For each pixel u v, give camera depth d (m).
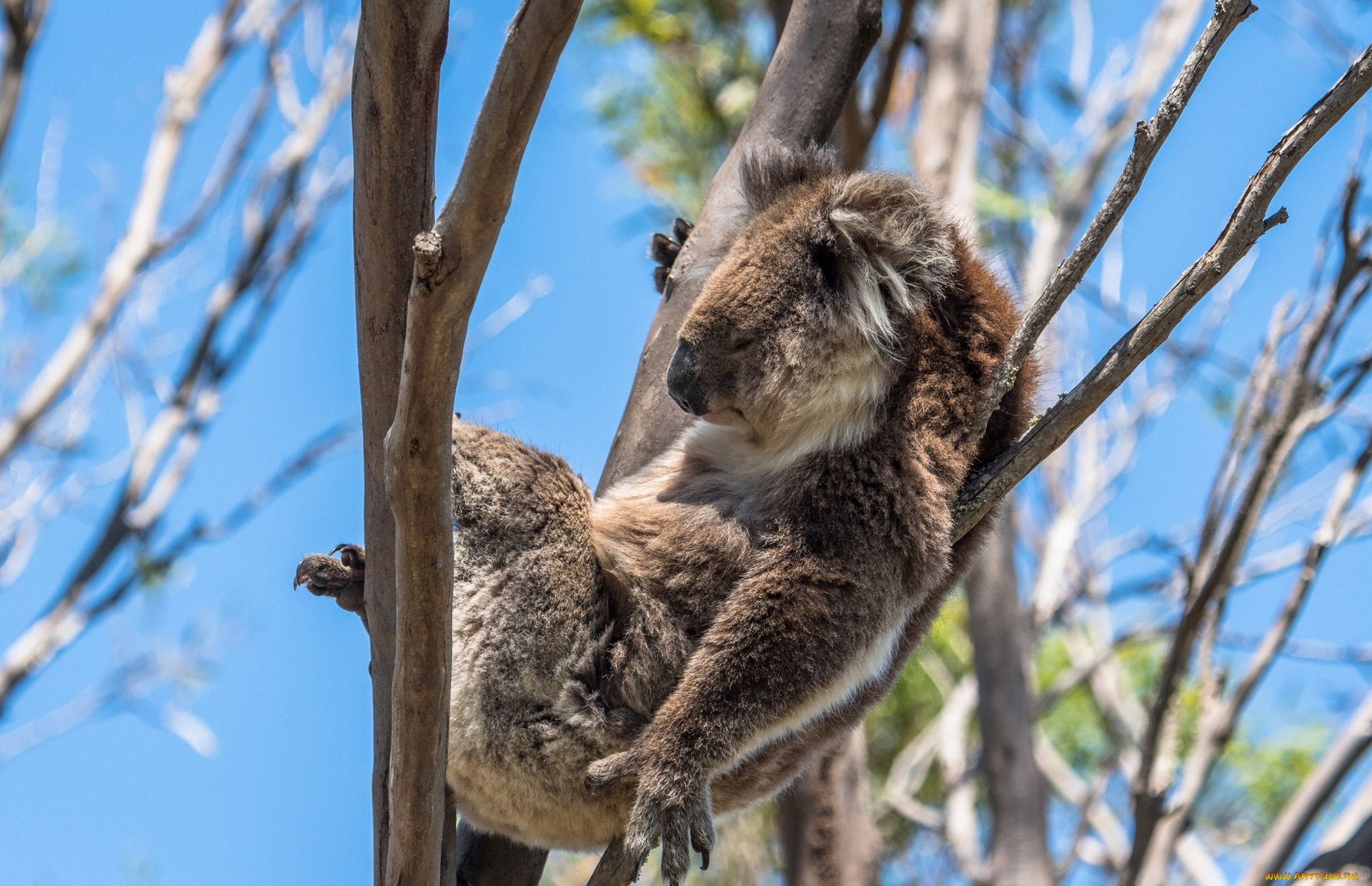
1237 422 12.98
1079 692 24.08
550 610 8.90
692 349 9.66
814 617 8.48
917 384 9.26
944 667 23.62
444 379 6.35
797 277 9.55
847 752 17.62
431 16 6.71
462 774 8.92
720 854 21.89
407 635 6.87
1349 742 14.11
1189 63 7.45
